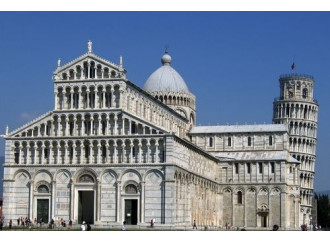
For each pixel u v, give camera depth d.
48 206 147.88
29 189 149.12
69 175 147.12
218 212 197.25
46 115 149.75
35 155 149.62
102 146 146.12
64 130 148.75
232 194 199.00
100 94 147.38
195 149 167.12
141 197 141.75
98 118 146.62
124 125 145.25
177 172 145.00
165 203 139.88
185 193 153.25
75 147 147.50
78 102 148.38
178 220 145.75
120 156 144.88
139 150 143.62
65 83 149.12
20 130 151.12
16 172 150.25
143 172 142.62
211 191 188.25
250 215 196.75
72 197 145.88
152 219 140.12
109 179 144.75
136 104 156.00
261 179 197.25
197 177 167.75
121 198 143.50
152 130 143.38
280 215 193.75
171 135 141.62
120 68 145.88
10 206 149.38
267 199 195.75
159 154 142.38
